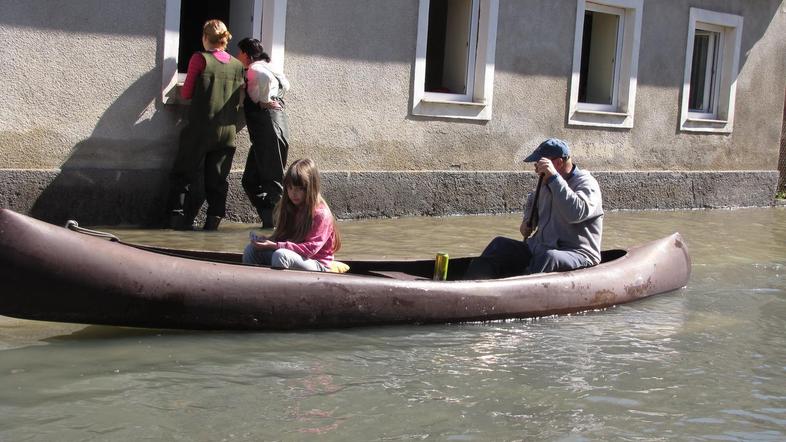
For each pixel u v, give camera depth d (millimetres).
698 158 16516
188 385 5062
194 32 11664
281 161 10555
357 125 12086
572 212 7398
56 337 5875
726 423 4863
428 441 4406
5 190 9547
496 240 7789
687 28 15867
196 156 10211
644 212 15180
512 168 13883
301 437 4383
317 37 11555
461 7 13430
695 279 8961
